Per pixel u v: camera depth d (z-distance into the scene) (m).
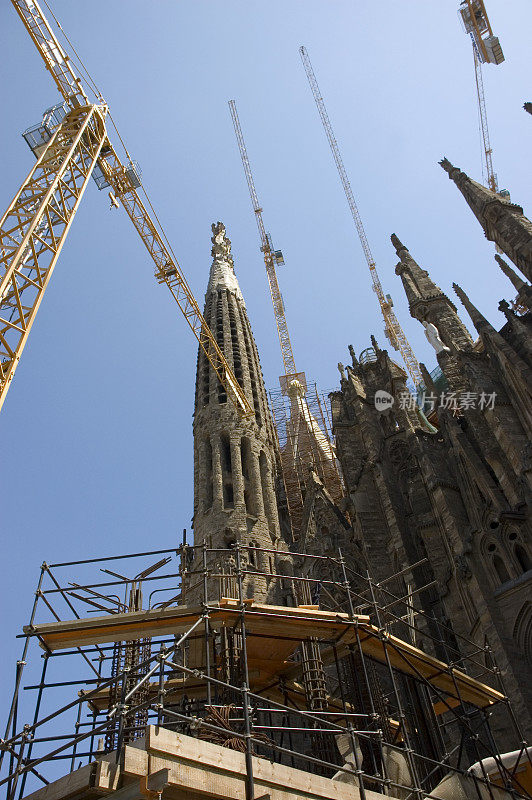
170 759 15.31
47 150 44.75
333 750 27.92
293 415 98.56
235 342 89.12
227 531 64.19
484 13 108.88
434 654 40.25
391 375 64.06
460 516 41.09
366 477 56.28
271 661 26.73
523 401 42.06
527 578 35.03
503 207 53.34
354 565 55.69
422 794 19.88
